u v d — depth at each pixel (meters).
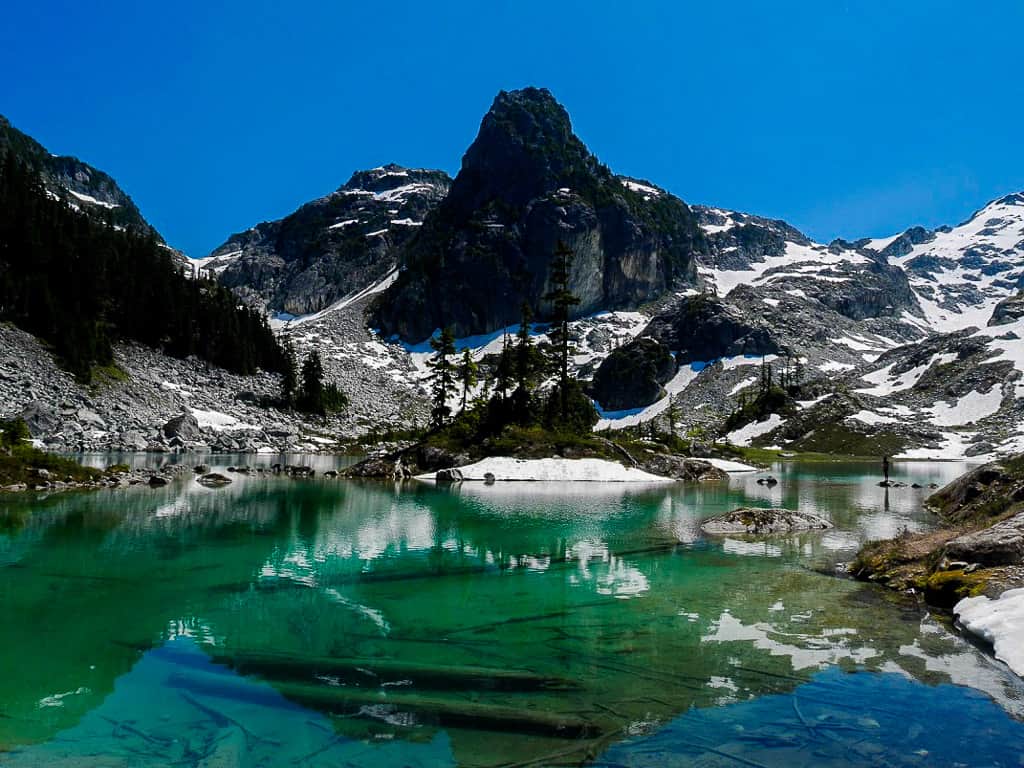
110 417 86.88
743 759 7.96
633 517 31.19
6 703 9.50
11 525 25.38
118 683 10.27
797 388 162.62
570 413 70.88
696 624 13.63
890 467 89.06
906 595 16.14
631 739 8.47
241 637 12.53
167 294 126.88
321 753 8.11
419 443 64.62
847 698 9.76
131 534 23.98
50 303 96.19
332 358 187.50
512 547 22.75
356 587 16.69
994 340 163.25
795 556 21.48
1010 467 30.94
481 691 10.07
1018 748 8.20
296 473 57.22
